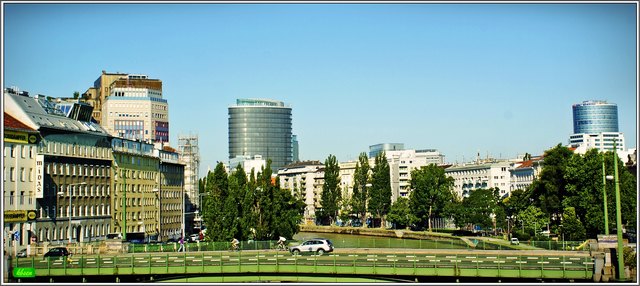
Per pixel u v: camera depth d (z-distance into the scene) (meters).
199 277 101.12
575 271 92.31
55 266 100.38
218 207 147.62
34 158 154.00
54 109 169.62
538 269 93.12
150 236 188.12
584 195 158.00
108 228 183.88
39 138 157.00
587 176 158.00
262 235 156.25
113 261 101.25
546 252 122.00
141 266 101.00
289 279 99.94
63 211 165.00
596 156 159.62
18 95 158.38
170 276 101.94
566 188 165.50
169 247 126.44
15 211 146.75
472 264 95.12
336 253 121.38
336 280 98.69
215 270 100.75
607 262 90.81
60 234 162.75
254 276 100.44
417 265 96.44
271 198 164.75
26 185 151.00
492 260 94.75
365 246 147.88
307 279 99.50
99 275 100.88
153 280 101.81
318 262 99.62
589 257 95.31
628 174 159.38
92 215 176.25
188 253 119.19
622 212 154.75
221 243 128.38
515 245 134.88
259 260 100.62
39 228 154.00
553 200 173.75
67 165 167.38
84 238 172.12
